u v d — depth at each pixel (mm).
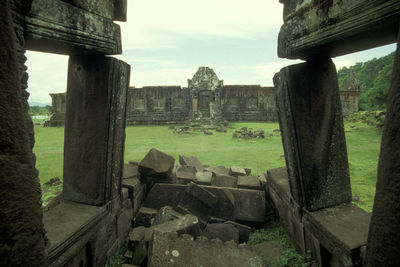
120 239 3434
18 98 1121
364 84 43406
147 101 26156
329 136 2814
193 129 20406
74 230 2354
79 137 3061
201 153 10336
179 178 4883
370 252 1246
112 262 3008
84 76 2992
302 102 2742
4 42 1051
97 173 2977
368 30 1838
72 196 3102
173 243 2508
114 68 2926
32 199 1173
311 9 2309
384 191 1163
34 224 1183
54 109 25812
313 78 2768
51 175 7066
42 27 1979
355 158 8766
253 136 15562
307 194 2750
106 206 3012
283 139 3178
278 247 3213
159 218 3646
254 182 4797
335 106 2834
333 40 2119
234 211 4168
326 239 2357
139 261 2787
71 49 2492
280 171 4355
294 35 2586
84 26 2387
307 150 2752
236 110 26797
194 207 3994
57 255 2084
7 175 1046
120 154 3309
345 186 2895
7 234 1047
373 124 18094
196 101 25828
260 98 26656
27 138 1173
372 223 1241
